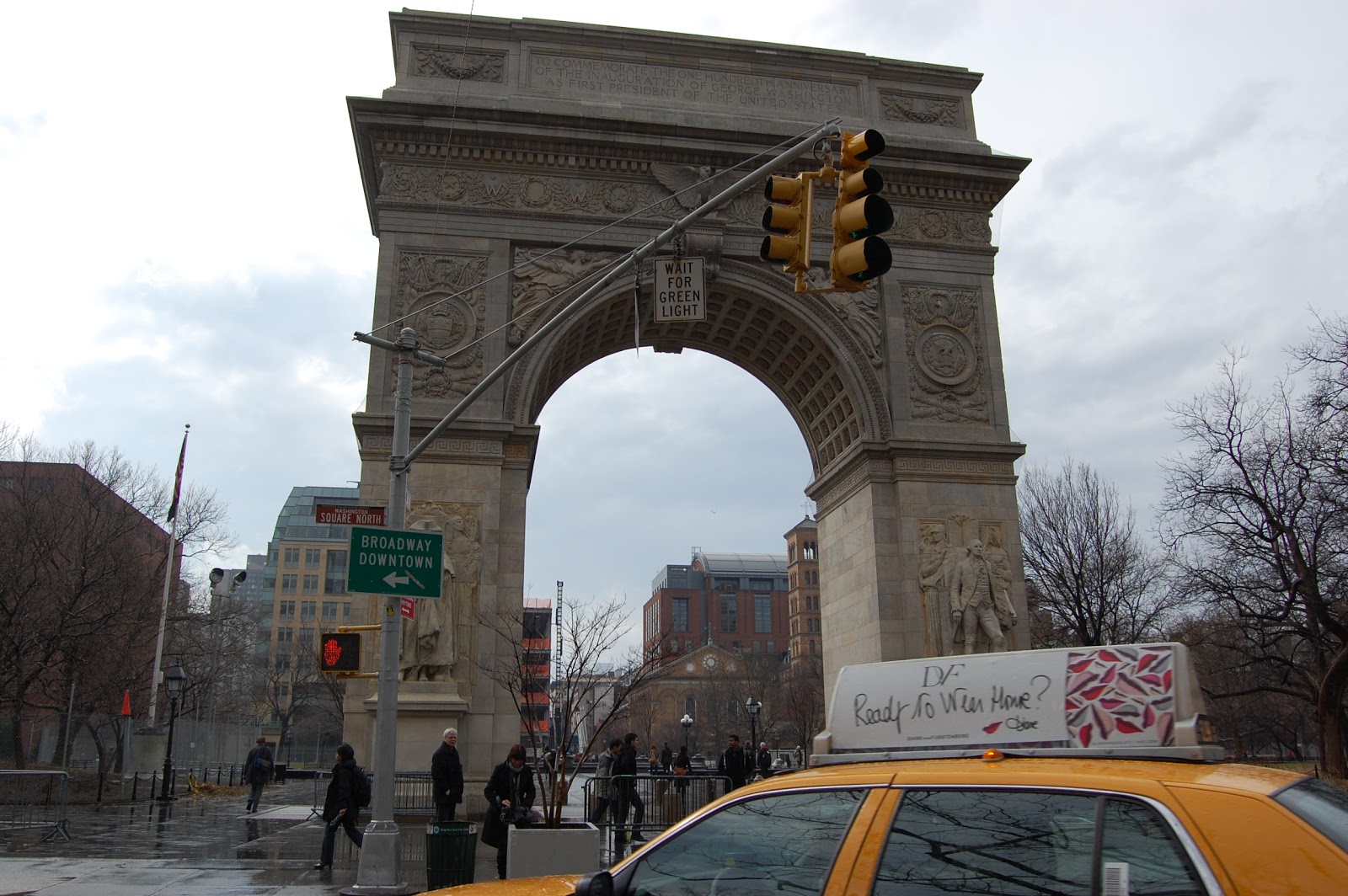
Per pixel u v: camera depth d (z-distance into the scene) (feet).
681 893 18.19
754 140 109.70
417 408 99.45
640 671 100.89
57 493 163.02
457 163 107.04
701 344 125.18
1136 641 165.78
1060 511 170.91
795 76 117.70
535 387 103.09
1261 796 14.38
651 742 378.94
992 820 16.03
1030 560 171.42
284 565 423.64
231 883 54.24
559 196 107.86
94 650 155.74
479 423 98.27
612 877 18.85
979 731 18.63
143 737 167.02
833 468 115.85
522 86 111.24
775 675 371.56
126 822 95.30
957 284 113.39
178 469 154.71
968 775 16.69
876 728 20.03
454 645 93.09
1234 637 157.79
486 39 112.16
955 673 19.42
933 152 113.39
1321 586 131.44
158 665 147.84
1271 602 132.26
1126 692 17.44
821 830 17.43
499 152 107.34
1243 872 13.76
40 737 199.21
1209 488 129.49
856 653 108.47
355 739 90.33
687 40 115.14
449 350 101.45
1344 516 118.83
